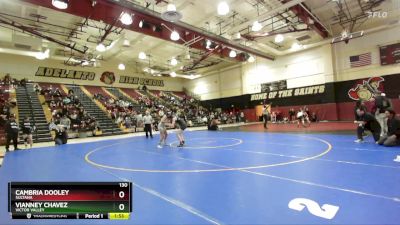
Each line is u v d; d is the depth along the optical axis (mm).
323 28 18406
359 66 19625
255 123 24562
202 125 24406
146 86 31688
